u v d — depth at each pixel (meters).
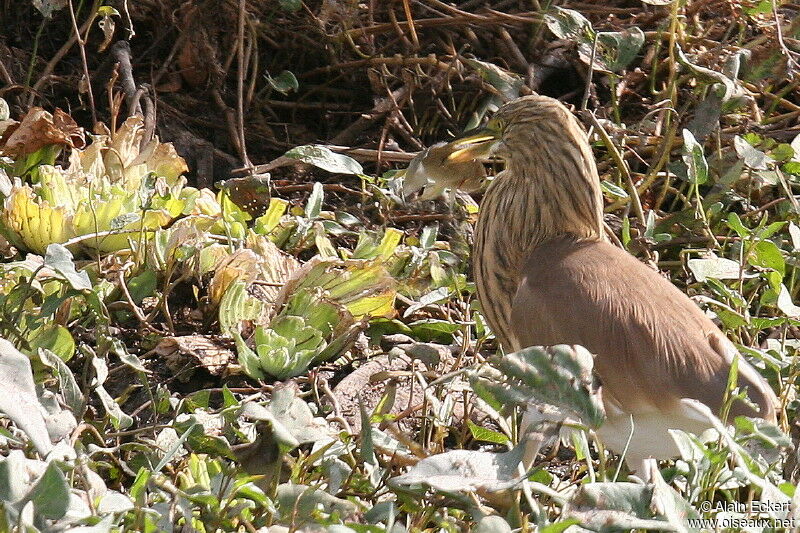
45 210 9.06
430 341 9.45
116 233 9.06
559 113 8.77
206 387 8.65
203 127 12.08
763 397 7.13
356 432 8.12
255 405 6.16
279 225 10.23
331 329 9.05
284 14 12.66
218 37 12.34
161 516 5.81
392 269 9.97
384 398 7.61
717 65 12.26
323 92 12.64
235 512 6.00
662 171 11.77
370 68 12.38
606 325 7.58
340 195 11.44
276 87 11.66
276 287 9.58
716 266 9.38
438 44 12.75
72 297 8.51
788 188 11.00
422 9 12.92
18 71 11.82
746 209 11.13
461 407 8.58
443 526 6.18
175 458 7.23
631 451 7.63
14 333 7.80
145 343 8.85
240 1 11.43
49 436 6.20
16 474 5.29
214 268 9.31
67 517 5.34
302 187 11.34
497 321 9.20
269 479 6.52
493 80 11.45
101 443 7.04
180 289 9.29
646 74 12.61
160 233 9.20
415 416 8.35
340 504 6.13
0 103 10.68
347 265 9.19
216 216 9.88
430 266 9.72
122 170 10.26
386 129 11.67
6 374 5.92
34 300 8.27
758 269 10.11
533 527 6.11
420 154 9.45
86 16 12.42
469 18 12.30
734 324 9.02
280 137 12.36
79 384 8.43
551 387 5.95
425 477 5.79
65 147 10.73
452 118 12.36
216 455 7.02
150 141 10.62
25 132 10.21
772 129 12.32
